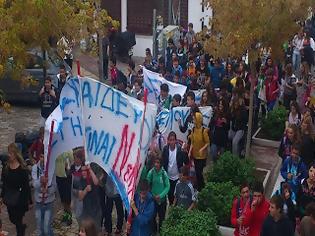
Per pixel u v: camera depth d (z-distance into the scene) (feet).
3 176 35.04
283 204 30.27
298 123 46.70
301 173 35.83
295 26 44.16
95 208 35.32
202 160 41.63
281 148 41.70
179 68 59.82
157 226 36.76
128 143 32.99
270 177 46.55
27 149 42.06
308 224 28.25
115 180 33.68
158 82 50.16
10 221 38.22
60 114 35.29
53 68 59.41
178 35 76.38
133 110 32.76
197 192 38.83
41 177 35.27
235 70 58.39
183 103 49.08
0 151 50.83
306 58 71.56
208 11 84.12
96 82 33.55
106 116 33.60
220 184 38.42
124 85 54.29
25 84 42.34
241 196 32.65
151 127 32.68
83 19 45.29
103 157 34.06
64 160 38.19
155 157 35.47
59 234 38.19
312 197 32.86
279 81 58.59
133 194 32.19
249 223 31.60
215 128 46.29
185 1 84.74
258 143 53.11
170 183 38.40
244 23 42.91
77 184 35.19
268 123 53.67
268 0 42.11
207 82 55.01
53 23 42.42
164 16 85.61
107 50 72.90
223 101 46.42
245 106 47.47
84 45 57.41
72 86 34.17
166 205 37.24
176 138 39.75
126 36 82.23
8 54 39.42
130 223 32.58
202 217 34.55
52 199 35.88
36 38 41.60
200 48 67.62
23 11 40.19
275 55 45.42
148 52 64.44
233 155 42.68
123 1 86.33
